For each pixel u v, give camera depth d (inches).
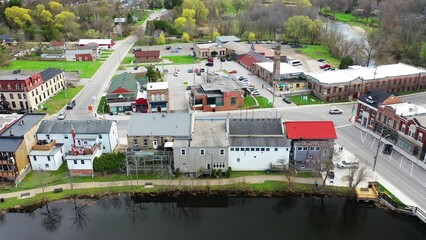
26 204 2915.8
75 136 3415.4
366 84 5029.5
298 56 7381.9
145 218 2849.4
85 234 2655.0
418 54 6776.6
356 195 2920.8
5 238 2610.7
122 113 4542.3
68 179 3184.1
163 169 3198.8
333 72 5374.0
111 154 3248.0
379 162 3363.7
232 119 3420.3
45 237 2623.0
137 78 5462.6
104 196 3019.2
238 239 2600.9
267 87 5462.6
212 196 3021.7
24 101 4655.5
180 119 3435.0
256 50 7219.5
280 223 2778.1
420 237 2593.5
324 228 2714.1
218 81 5108.3
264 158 3235.7
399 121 3604.8
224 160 3181.6
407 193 2925.7
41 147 3319.4
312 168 3230.8
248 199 3004.4
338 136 3887.8
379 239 2581.2
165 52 7869.1
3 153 3051.2
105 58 7436.0
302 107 4731.8
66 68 6673.2
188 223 2783.0
